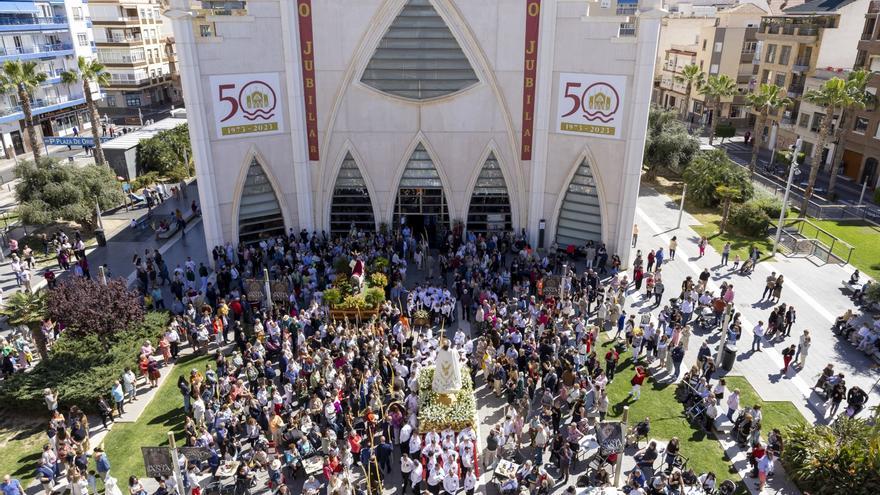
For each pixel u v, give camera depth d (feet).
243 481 57.16
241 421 65.72
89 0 263.70
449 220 117.08
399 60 106.22
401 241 108.68
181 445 65.41
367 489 58.18
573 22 99.55
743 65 242.78
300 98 107.24
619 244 107.96
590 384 71.77
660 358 79.41
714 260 113.70
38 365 76.07
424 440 63.31
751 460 60.03
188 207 142.51
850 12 183.62
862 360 81.97
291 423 61.82
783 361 81.15
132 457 64.03
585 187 109.50
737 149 219.82
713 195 141.59
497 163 112.57
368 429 62.23
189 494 56.59
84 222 125.90
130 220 135.54
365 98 108.06
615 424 55.16
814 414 70.59
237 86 102.83
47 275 97.76
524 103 107.04
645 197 152.66
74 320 74.43
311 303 85.20
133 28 275.18
